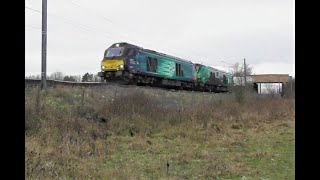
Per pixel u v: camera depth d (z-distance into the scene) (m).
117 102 19.89
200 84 43.03
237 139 18.17
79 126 16.08
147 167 11.99
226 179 10.93
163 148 15.81
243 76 37.47
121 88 23.28
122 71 27.55
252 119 25.19
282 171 11.93
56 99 19.00
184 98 26.53
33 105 16.41
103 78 28.70
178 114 21.12
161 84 33.75
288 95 50.50
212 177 11.06
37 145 13.27
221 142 17.31
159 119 20.06
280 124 24.50
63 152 12.89
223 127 21.33
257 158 14.14
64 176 10.24
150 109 20.53
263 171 11.91
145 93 23.00
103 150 14.30
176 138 18.20
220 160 13.30
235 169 11.85
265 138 19.20
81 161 12.34
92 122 17.33
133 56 28.50
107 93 21.77
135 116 19.16
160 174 11.08
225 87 51.19
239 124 22.84
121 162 12.74
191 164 12.87
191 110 22.81
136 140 16.62
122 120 18.44
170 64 35.00
